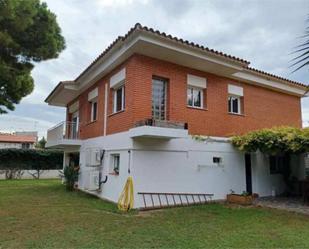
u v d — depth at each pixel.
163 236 5.99
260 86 14.34
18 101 12.07
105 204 10.10
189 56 10.51
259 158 12.75
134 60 10.08
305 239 5.85
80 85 15.20
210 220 7.64
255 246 5.33
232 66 11.58
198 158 10.93
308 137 9.74
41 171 25.28
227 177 11.62
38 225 6.90
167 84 10.98
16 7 9.52
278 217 8.13
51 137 16.86
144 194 9.50
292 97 15.95
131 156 9.54
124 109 10.44
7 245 5.32
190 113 11.29
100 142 12.45
